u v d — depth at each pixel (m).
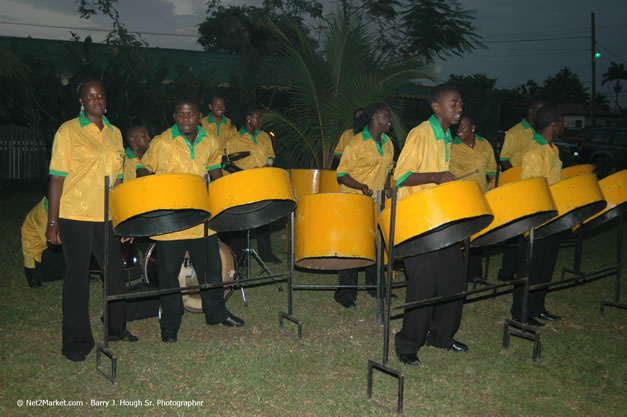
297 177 5.48
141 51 11.98
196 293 3.90
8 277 4.65
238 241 5.15
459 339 3.51
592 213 3.62
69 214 2.96
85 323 3.07
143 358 3.12
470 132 4.76
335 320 3.82
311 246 3.56
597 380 2.95
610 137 16.66
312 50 7.48
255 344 3.36
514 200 2.88
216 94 5.45
